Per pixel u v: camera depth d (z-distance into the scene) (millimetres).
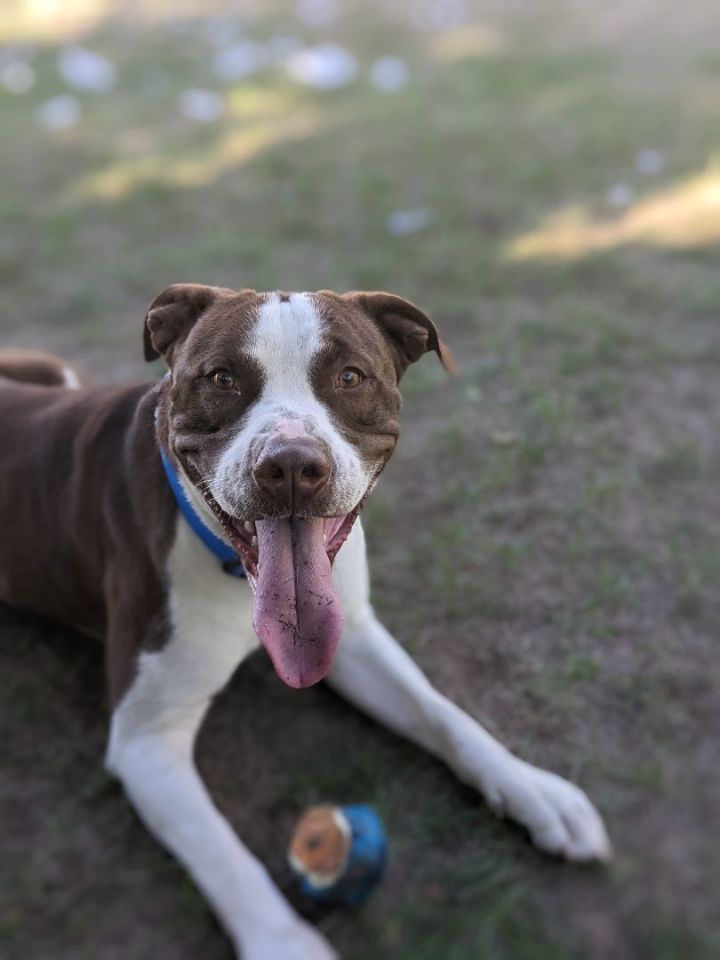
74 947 529
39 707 683
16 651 731
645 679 690
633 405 994
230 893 516
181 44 2498
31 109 2037
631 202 1454
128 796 589
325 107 1981
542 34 2520
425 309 1187
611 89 2002
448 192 1521
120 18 2777
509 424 970
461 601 766
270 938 501
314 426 509
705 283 1211
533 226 1401
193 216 1493
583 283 1236
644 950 521
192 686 582
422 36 2527
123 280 1308
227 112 1979
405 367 614
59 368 847
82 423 667
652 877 559
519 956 517
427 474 909
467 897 548
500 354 1089
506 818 587
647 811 599
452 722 611
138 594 595
